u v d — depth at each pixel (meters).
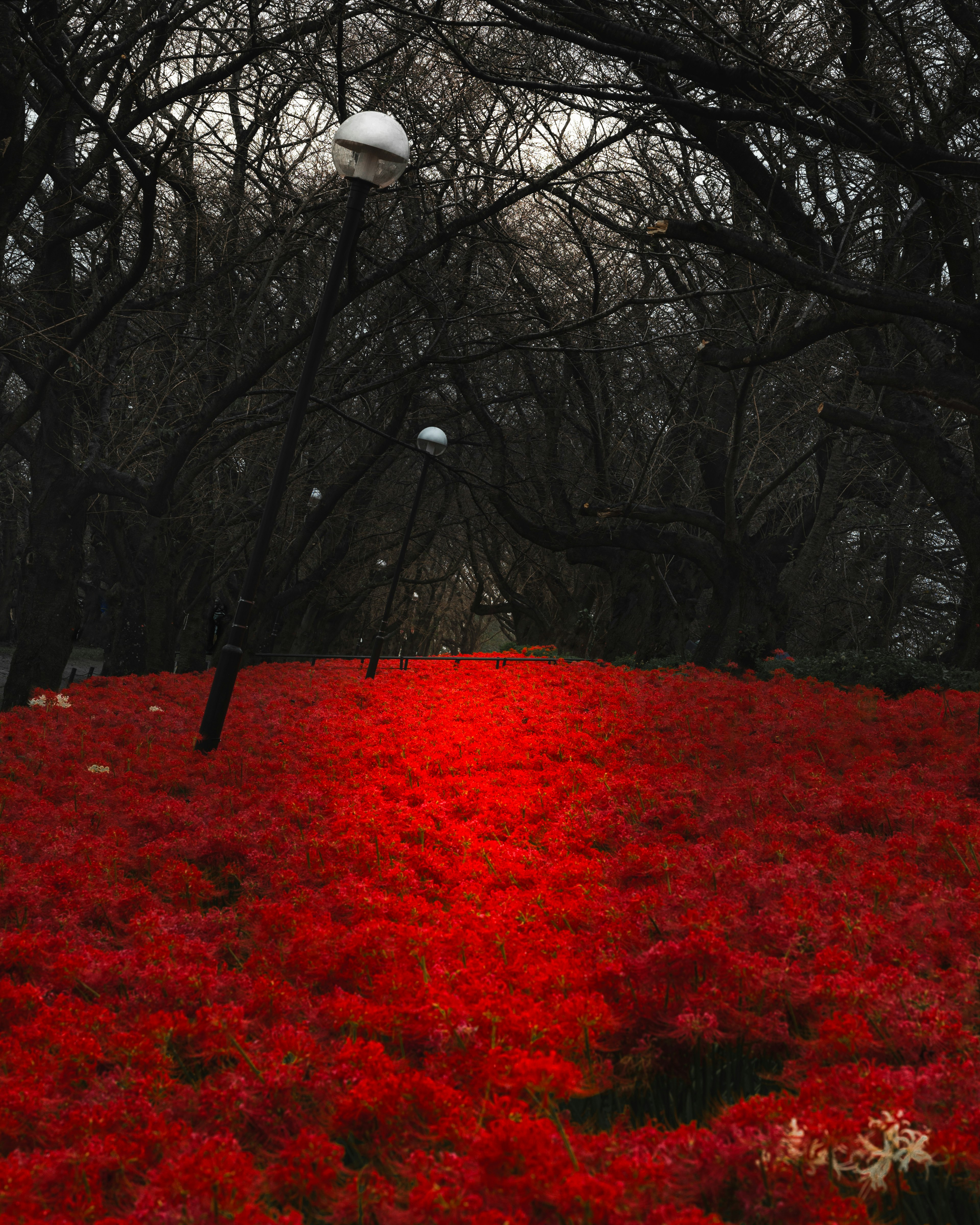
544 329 20.61
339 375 19.64
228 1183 2.35
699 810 6.14
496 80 9.86
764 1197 2.36
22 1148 2.77
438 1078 2.95
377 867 5.08
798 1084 2.90
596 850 5.59
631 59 9.13
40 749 7.95
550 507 24.14
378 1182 2.42
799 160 12.62
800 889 4.31
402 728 9.53
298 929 4.02
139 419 16.20
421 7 12.11
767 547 23.56
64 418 13.23
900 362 14.83
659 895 4.12
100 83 11.87
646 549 20.66
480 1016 3.13
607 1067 3.01
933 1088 2.65
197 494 19.70
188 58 13.03
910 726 9.45
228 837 5.30
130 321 18.17
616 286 21.00
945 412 20.16
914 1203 2.46
